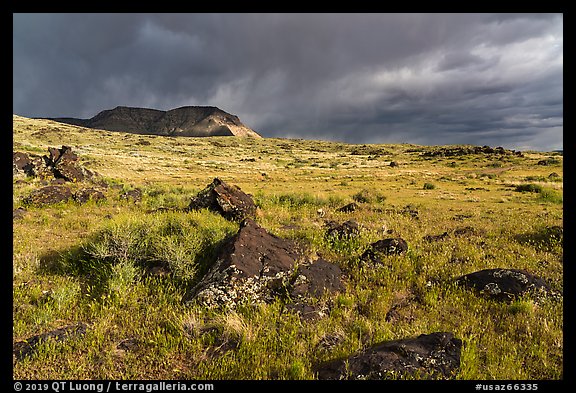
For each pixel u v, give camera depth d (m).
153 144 194.62
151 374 4.67
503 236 12.24
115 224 9.59
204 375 4.59
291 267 7.27
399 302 6.92
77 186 24.64
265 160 141.88
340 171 83.94
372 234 10.80
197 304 6.32
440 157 137.62
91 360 4.89
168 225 10.01
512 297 6.85
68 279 7.57
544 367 4.88
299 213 16.14
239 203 14.29
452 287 7.46
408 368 4.43
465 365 4.54
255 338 5.27
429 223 15.28
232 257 7.02
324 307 6.45
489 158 119.88
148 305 6.46
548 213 19.28
